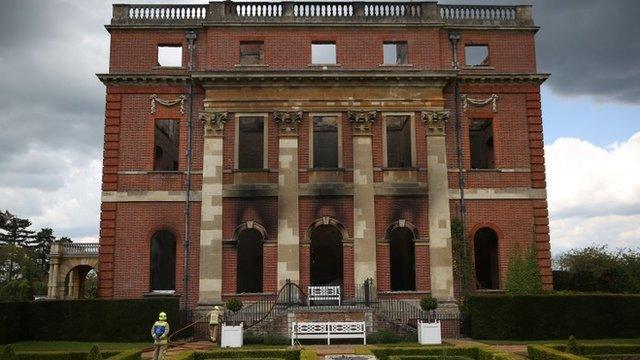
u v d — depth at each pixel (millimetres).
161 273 36219
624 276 38125
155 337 19812
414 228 32281
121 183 32469
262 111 32969
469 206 32906
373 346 22562
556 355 18188
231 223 32000
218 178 32250
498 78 33781
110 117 32938
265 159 32656
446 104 33750
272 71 32531
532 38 34812
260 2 34031
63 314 28125
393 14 34344
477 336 28172
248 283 37719
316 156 40500
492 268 33812
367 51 33812
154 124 33125
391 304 30922
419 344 25250
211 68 33250
